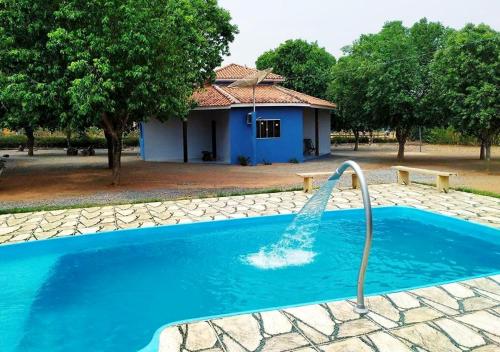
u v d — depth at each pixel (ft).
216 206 32.45
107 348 13.73
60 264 21.94
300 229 25.82
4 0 36.17
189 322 13.23
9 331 14.90
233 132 69.26
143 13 35.81
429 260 21.71
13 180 51.55
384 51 60.39
